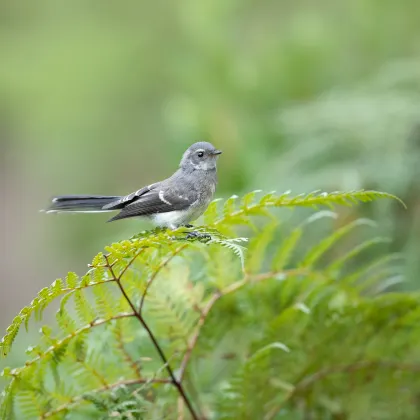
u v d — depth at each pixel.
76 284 5.84
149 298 7.21
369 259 10.64
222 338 7.67
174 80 17.62
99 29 18.80
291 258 10.36
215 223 6.78
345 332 7.48
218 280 7.48
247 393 7.04
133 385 6.79
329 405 7.54
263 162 12.97
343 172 11.32
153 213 8.94
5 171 19.86
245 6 16.94
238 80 14.88
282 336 7.32
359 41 15.73
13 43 18.92
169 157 14.29
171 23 18.52
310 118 12.73
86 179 18.45
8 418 6.20
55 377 6.36
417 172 11.36
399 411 7.66
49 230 17.67
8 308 18.75
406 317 7.54
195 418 6.71
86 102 18.53
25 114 18.75
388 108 12.15
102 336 7.33
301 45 15.09
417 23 15.58
